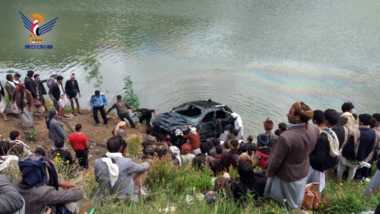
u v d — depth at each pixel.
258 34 31.12
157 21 35.00
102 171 4.02
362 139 5.95
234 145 6.25
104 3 45.50
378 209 2.98
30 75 10.15
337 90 17.56
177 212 4.07
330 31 32.66
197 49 25.55
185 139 10.20
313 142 3.70
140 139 8.60
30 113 9.30
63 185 3.32
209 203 4.59
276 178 4.01
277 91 17.16
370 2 51.06
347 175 6.80
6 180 2.43
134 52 23.80
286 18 38.88
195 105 11.43
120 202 3.98
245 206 4.20
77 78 17.81
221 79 18.92
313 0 52.28
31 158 2.88
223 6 45.78
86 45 24.86
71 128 10.68
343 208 4.23
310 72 20.69
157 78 18.66
